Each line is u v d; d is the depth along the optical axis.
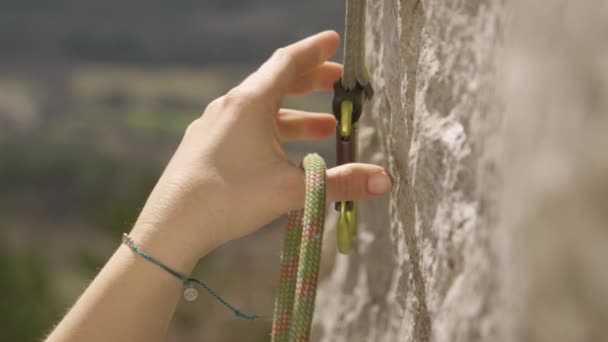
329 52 0.66
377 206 0.72
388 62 0.62
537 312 0.30
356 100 0.62
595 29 0.28
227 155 0.61
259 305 2.83
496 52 0.42
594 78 0.28
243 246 3.86
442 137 0.51
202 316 2.70
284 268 0.61
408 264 0.61
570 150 0.29
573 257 0.28
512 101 0.35
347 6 0.60
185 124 13.02
